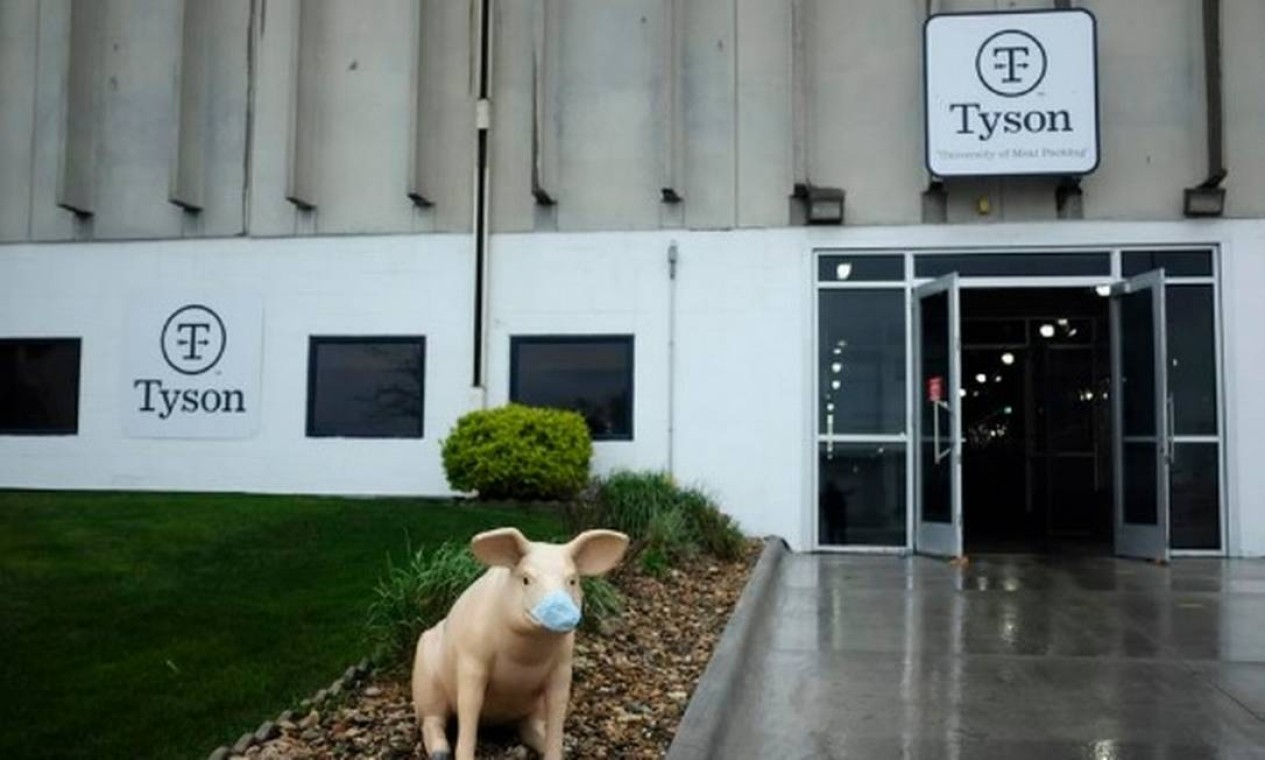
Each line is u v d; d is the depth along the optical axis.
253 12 14.59
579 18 14.24
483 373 14.05
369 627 6.98
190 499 13.02
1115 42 13.40
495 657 4.70
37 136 14.95
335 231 14.41
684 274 13.89
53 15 14.99
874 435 13.55
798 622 9.00
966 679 7.25
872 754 5.84
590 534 4.74
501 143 14.27
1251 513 12.92
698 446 13.73
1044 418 16.69
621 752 5.54
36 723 5.42
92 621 7.39
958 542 12.57
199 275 14.60
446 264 14.23
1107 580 11.20
